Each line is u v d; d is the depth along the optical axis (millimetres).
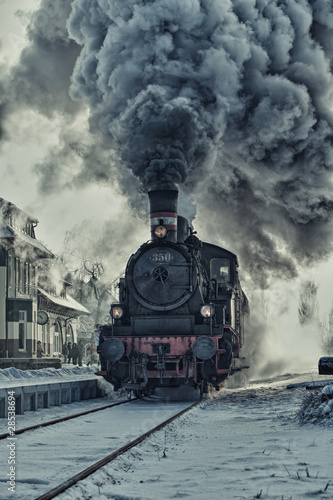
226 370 15641
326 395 10281
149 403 15250
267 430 9469
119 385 16109
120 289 16938
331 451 7160
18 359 30984
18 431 9328
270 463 6598
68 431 9852
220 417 11891
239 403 14461
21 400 12727
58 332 41281
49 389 14289
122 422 11039
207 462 6953
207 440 8781
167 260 16156
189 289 16000
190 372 15469
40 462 7098
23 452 7809
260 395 15938
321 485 5562
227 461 6910
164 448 8055
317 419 9445
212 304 15961
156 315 15977
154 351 15555
